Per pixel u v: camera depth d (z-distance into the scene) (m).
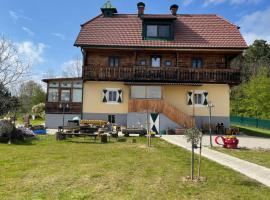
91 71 25.09
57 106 25.73
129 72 25.02
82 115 25.45
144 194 6.33
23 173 8.01
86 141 16.30
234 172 8.88
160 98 24.62
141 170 8.73
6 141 14.82
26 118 27.28
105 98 25.61
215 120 25.31
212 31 27.03
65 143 15.14
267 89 41.72
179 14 29.42
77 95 25.84
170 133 22.72
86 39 25.59
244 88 47.94
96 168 8.88
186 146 14.92
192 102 25.53
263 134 25.56
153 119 23.50
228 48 24.89
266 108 41.50
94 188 6.71
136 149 13.32
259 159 11.70
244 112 45.78
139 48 25.08
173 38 26.31
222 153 13.09
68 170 8.52
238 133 25.03
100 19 28.28
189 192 6.56
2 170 8.34
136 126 23.67
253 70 60.81
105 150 12.77
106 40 25.72
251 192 6.73
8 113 26.38
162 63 26.19
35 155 10.97
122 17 28.86
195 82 25.02
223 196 6.35
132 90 25.53
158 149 13.49
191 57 26.11
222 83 25.16
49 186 6.80
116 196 6.15
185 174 8.32
